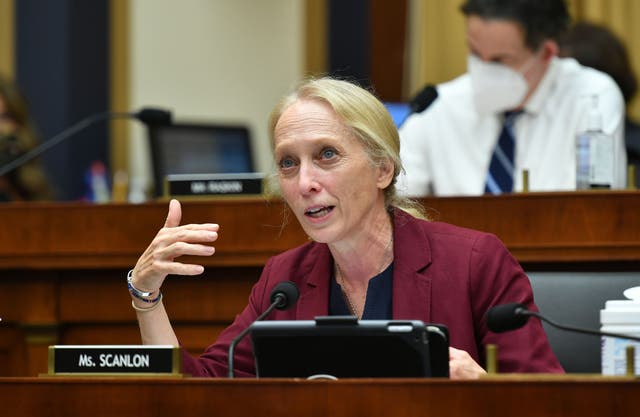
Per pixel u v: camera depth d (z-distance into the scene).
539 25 9.09
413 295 5.90
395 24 16.20
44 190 11.49
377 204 6.03
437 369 4.67
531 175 9.33
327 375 4.73
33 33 16.33
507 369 5.55
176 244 5.66
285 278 6.21
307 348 4.72
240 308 7.68
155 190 9.95
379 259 6.05
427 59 13.98
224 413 4.39
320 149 5.69
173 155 10.11
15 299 8.00
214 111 17.22
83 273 7.92
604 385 4.17
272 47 17.44
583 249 7.05
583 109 9.27
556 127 9.32
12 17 16.33
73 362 4.87
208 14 17.27
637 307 4.86
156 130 10.01
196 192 7.84
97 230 7.67
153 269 5.67
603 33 10.34
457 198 7.16
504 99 9.28
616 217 7.03
